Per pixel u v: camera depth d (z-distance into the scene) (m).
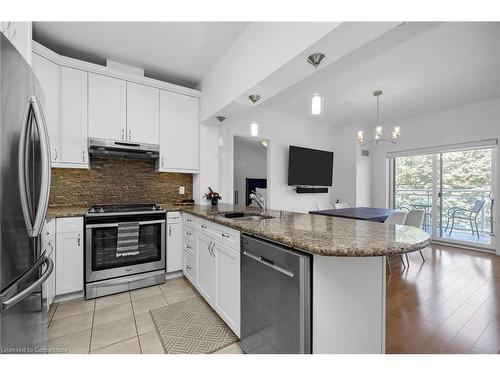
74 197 2.80
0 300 0.97
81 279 2.29
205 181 3.39
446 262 3.47
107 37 2.36
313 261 1.08
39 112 1.29
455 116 4.43
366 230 1.41
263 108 4.46
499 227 3.90
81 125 2.53
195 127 3.32
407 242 1.10
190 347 1.60
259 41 2.00
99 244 2.35
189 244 2.60
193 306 2.16
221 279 1.83
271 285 1.26
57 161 2.38
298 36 1.58
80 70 2.53
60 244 2.18
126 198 3.13
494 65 2.84
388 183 5.57
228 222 1.70
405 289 2.56
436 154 4.81
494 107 3.98
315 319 1.08
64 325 1.85
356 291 1.22
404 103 4.18
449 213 4.66
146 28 2.22
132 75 2.82
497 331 1.81
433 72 3.02
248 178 6.99
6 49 1.03
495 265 3.34
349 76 3.12
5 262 1.01
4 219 1.01
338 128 5.81
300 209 5.14
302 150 4.96
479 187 4.28
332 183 5.75
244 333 1.51
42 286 1.40
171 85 3.09
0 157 0.98
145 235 2.61
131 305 2.18
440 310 2.13
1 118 0.99
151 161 3.31
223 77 2.64
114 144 2.68
